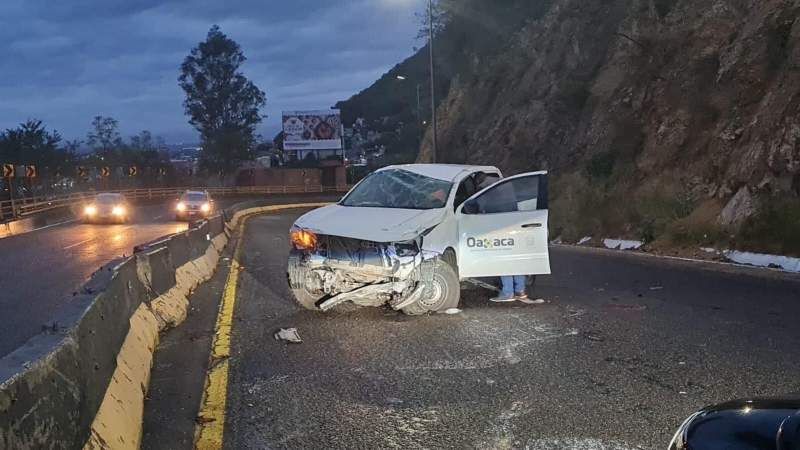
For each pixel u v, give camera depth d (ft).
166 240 32.55
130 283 22.13
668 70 72.08
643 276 39.96
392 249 27.02
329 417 16.96
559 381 19.56
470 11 173.58
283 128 294.46
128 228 97.71
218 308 31.07
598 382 19.40
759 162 49.67
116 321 17.88
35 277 43.27
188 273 36.32
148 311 24.31
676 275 39.93
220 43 318.65
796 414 8.92
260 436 15.76
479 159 116.06
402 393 18.69
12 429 8.99
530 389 18.88
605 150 77.41
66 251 62.34
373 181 32.86
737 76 59.62
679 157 62.49
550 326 26.48
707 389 18.65
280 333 25.44
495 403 17.81
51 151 200.64
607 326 26.40
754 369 20.42
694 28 71.31
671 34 74.23
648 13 82.53
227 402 18.03
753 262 42.52
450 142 138.72
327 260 27.61
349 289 27.73
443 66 195.00
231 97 323.57
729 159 54.90
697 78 65.67
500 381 19.62
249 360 22.09
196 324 27.63
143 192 215.31
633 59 80.28
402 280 27.17
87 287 17.17
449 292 28.55
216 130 322.96
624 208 62.80
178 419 16.75
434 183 31.12
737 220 48.26
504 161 107.45
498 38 146.30
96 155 276.21
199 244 43.52
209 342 24.52
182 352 23.03
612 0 100.83
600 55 97.45
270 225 108.58
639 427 16.03
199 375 20.43
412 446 15.15
